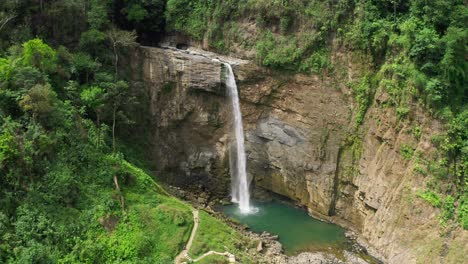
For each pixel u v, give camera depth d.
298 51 42.50
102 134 39.00
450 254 31.78
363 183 39.25
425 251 33.06
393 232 35.66
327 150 41.75
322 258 35.84
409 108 35.62
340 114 41.16
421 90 34.94
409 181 35.25
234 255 33.97
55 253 28.91
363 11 39.97
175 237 34.06
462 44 34.53
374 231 37.56
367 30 39.19
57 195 32.00
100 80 42.31
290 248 37.41
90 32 44.62
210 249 34.03
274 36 44.41
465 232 31.72
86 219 32.16
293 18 43.38
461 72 34.16
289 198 45.44
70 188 33.00
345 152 41.09
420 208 34.25
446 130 33.56
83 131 37.72
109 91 41.81
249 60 45.59
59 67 40.09
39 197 31.08
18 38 40.88
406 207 35.00
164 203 37.19
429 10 36.16
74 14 45.22
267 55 43.72
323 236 39.31
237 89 45.62
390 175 36.91
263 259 35.06
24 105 33.03
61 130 35.47
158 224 34.59
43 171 32.69
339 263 35.19
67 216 31.61
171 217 35.47
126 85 42.88
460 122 33.22
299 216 43.12
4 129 31.58
